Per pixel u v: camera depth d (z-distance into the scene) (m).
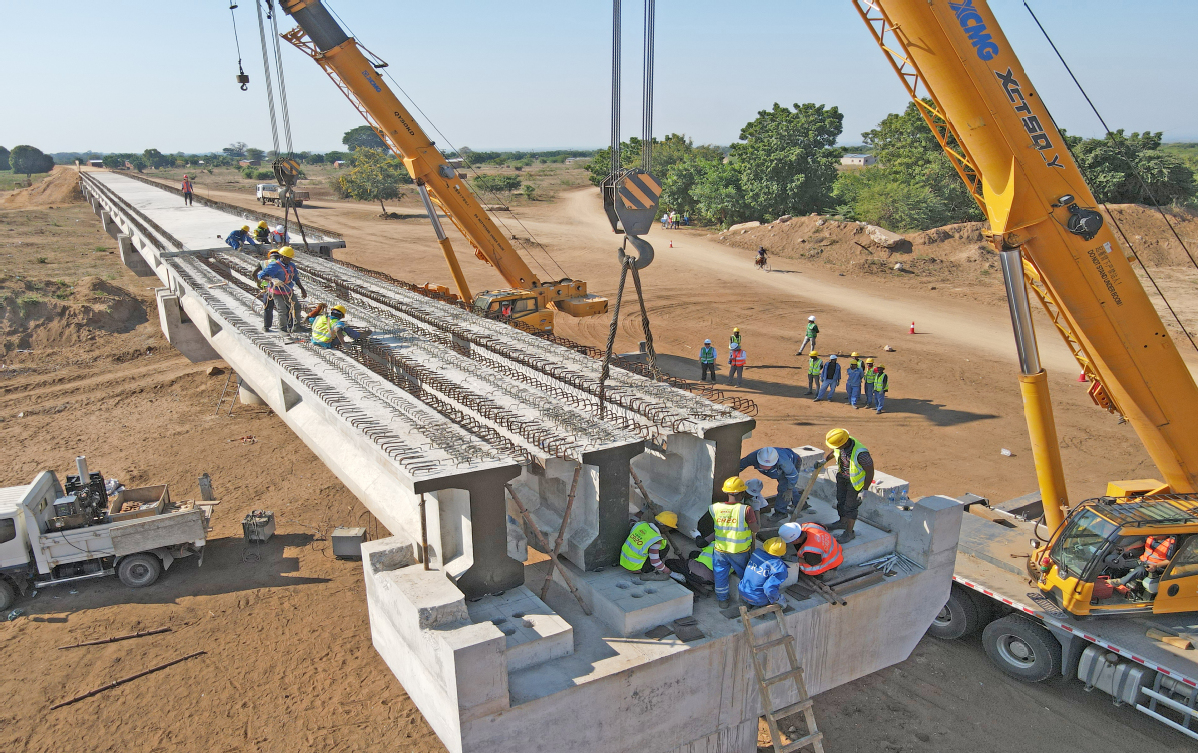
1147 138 47.56
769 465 8.53
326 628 11.00
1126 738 8.97
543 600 7.38
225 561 12.98
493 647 5.64
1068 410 20.47
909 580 8.18
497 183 89.19
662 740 6.76
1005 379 23.23
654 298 34.84
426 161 19.56
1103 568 9.05
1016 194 8.80
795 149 54.88
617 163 8.24
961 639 10.97
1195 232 41.88
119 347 25.73
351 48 17.81
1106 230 9.01
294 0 16.88
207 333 15.30
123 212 32.50
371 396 8.97
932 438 18.20
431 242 50.91
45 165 136.25
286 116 20.52
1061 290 9.30
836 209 58.41
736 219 57.88
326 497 15.34
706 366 22.39
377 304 14.80
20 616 11.38
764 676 7.02
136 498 13.62
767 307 33.19
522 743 5.94
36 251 41.16
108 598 11.85
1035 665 9.72
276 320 12.80
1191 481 9.95
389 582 6.72
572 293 23.11
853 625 7.88
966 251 41.50
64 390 22.11
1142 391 9.61
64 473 16.53
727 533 7.09
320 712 9.25
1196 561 9.02
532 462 7.13
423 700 6.35
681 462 8.51
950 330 29.42
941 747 8.82
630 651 6.52
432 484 6.34
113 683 9.79
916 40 8.71
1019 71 8.73
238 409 20.64
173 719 9.14
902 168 55.75
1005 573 10.37
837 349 26.69
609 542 7.48
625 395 8.86
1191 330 27.48
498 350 11.06
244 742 8.75
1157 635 8.93
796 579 7.89
